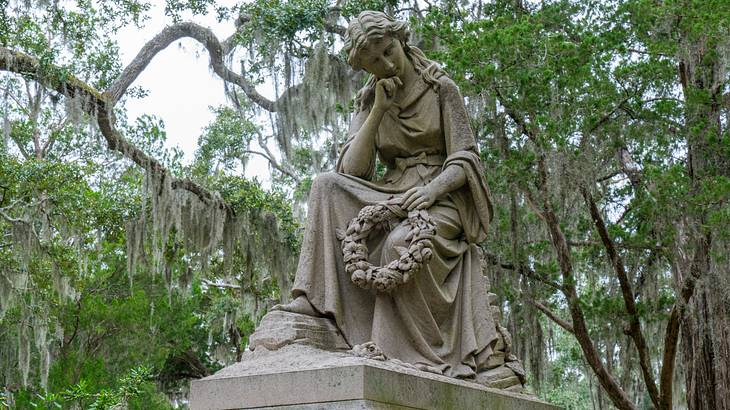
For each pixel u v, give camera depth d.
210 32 17.58
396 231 5.12
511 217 12.23
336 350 4.99
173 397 24.14
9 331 16.92
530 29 12.13
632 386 15.40
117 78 16.95
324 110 15.76
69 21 16.80
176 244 16.52
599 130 12.41
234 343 23.31
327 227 5.15
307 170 19.78
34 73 14.94
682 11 12.16
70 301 18.34
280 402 4.43
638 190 12.36
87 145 16.73
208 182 16.39
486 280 5.50
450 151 5.48
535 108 11.98
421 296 5.05
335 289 5.05
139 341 19.62
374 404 4.29
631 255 13.45
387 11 16.89
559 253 12.56
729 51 11.87
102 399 8.75
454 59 12.05
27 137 18.20
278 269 16.23
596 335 14.39
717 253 11.38
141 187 16.25
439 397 4.66
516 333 12.95
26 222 14.94
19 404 12.97
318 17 15.90
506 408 5.09
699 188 12.05
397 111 5.60
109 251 19.95
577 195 11.98
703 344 12.36
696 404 12.47
